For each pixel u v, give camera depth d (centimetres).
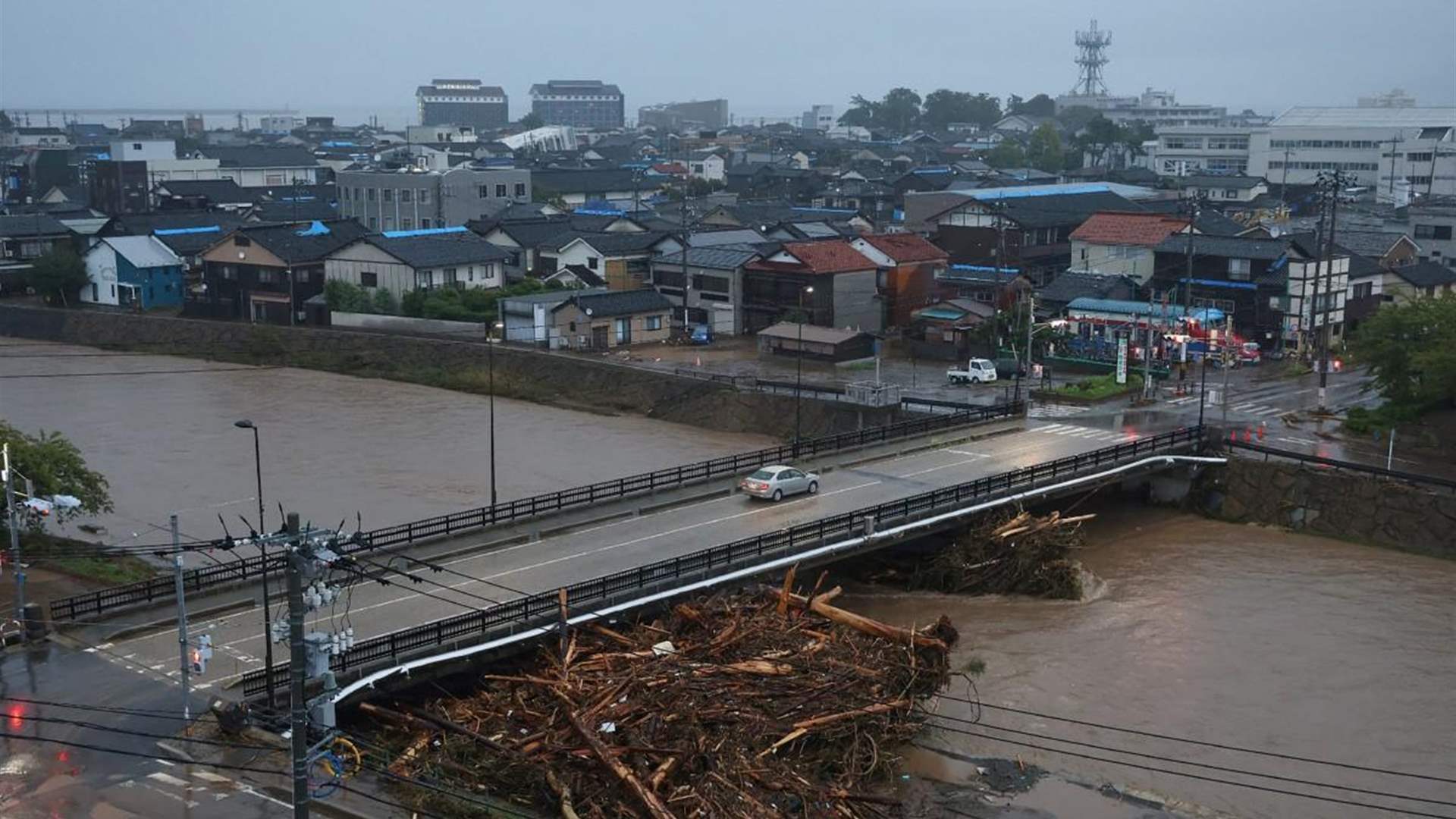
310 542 2161
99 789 2675
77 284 10750
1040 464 5100
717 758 2853
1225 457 5591
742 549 3984
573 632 3484
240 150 18225
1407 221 10631
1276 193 14938
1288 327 7900
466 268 9644
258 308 9775
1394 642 4019
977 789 3100
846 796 2900
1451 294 6178
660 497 4878
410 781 2666
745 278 9138
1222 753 3297
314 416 7181
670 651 3375
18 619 3534
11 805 2600
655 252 9950
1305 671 3797
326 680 2845
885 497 4838
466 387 8031
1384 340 5991
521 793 2828
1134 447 5400
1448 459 5538
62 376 8394
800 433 6719
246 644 3419
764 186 16900
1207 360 7556
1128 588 4556
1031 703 3584
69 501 3856
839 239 9394
